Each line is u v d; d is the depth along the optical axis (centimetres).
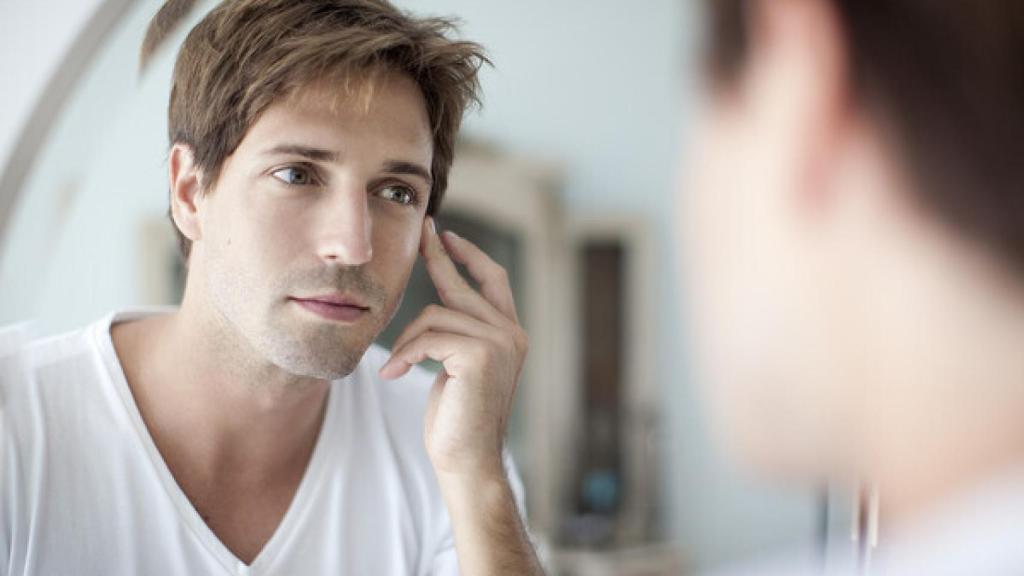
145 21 72
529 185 279
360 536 90
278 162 72
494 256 281
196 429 83
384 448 93
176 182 81
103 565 82
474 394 83
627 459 272
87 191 172
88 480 82
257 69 72
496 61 271
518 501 94
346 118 72
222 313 78
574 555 262
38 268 74
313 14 73
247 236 74
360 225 72
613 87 272
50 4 70
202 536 83
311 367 75
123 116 78
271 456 86
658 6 268
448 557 91
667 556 251
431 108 78
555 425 282
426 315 85
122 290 180
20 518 79
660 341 279
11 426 79
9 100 71
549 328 279
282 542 86
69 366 84
